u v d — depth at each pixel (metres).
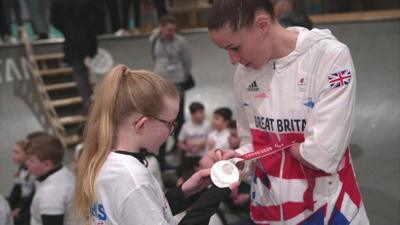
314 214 1.52
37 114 6.36
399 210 3.60
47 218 2.50
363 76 5.91
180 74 5.56
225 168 1.41
